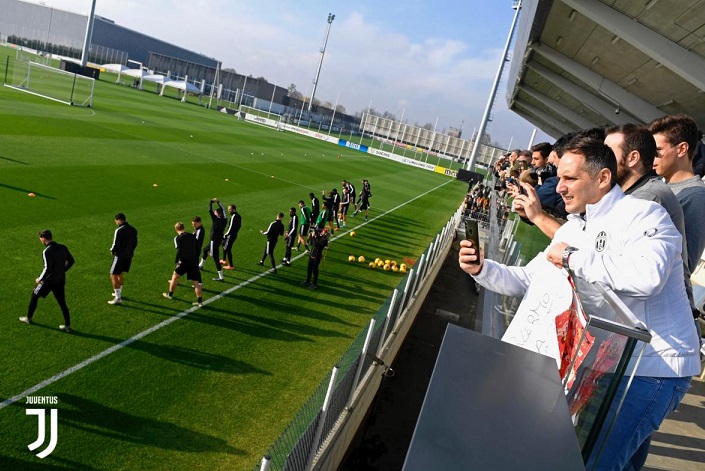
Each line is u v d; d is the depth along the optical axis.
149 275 11.05
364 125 94.19
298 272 13.79
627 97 16.34
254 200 20.73
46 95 38.75
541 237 5.49
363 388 6.86
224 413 7.04
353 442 7.30
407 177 48.50
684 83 13.23
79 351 7.64
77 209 13.95
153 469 5.78
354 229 21.31
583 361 1.64
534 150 6.36
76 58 105.50
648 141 2.41
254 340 9.32
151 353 8.09
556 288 2.16
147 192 17.64
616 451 2.03
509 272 2.44
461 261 2.39
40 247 10.92
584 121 25.14
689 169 2.77
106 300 9.45
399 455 7.39
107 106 41.41
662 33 10.88
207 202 18.31
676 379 1.96
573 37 14.13
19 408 6.18
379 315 7.70
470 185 30.48
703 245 2.54
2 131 21.52
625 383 1.46
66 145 22.06
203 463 6.04
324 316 11.16
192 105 70.56
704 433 6.41
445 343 1.42
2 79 42.28
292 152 43.34
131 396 6.91
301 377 8.40
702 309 10.98
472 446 0.95
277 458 4.58
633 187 2.45
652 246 1.74
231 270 12.73
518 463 0.93
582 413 1.69
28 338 7.66
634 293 1.69
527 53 17.61
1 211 12.43
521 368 1.33
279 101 115.62
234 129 50.41
